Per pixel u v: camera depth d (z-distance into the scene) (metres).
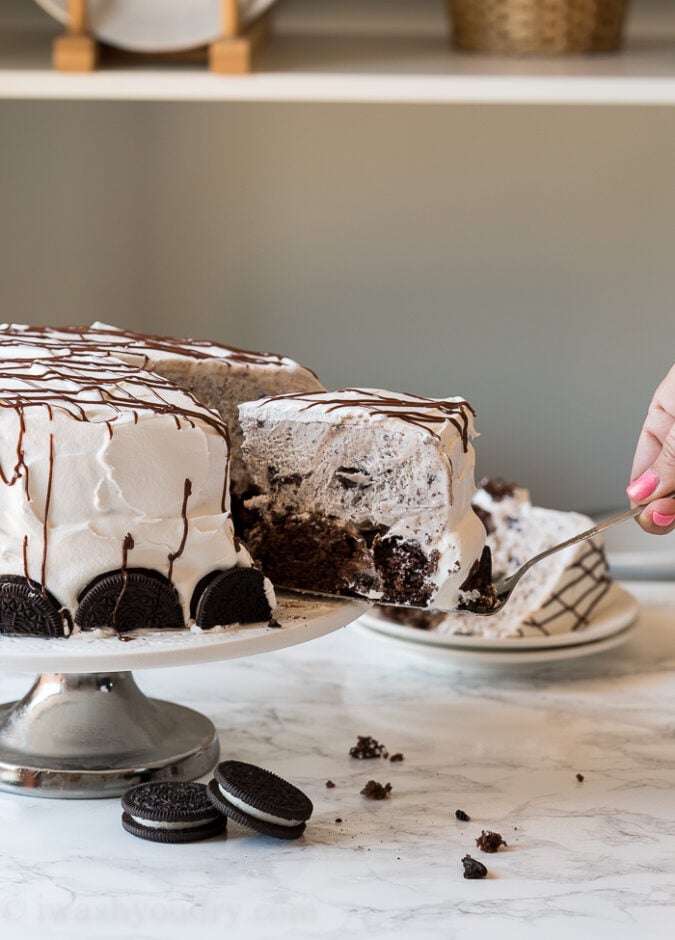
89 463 0.94
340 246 1.63
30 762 0.97
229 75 1.31
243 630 0.96
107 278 1.66
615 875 0.90
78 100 1.59
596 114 1.58
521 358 1.67
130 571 0.95
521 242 1.62
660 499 1.04
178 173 1.62
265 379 1.11
